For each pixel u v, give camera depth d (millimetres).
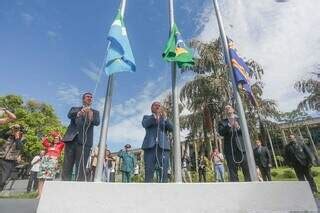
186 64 5000
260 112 21781
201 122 20562
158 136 5953
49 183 3568
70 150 5699
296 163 8383
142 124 6156
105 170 12641
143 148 5938
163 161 5828
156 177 6121
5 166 6516
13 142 6766
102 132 4273
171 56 5008
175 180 4141
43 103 31953
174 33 5250
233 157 5887
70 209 3461
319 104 22500
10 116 5395
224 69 20812
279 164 27984
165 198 3559
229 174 5883
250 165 4316
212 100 20438
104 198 3508
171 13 5426
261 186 3711
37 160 11180
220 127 6203
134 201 3520
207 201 3582
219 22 5402
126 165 11703
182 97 21328
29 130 26344
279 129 23000
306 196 3775
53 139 7863
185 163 14922
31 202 5066
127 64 4582
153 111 6195
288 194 3734
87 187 3537
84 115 5895
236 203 3604
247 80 5090
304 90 22859
